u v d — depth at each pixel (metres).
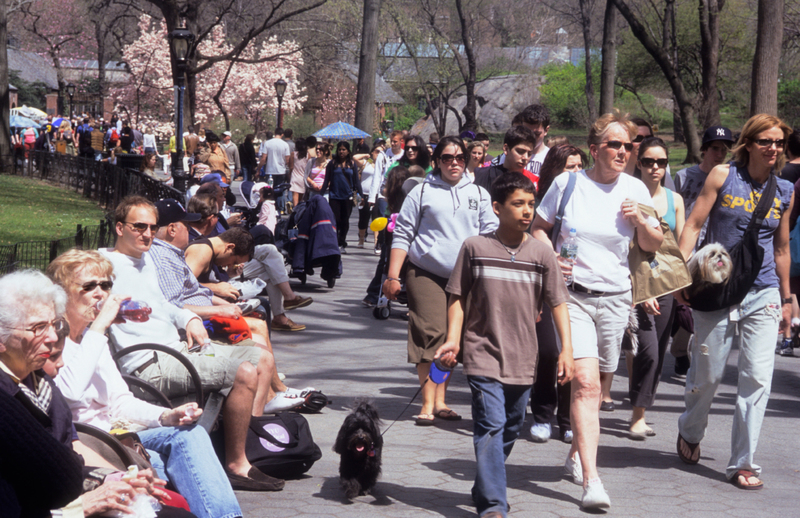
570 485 4.71
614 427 6.00
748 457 4.71
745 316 4.79
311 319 9.94
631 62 53.25
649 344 5.58
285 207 19.14
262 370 4.93
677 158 49.72
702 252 4.73
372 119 26.75
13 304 2.87
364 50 26.48
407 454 5.26
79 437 3.59
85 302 3.95
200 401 4.27
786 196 4.89
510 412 4.24
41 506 2.61
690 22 46.22
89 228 11.08
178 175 16.53
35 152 26.05
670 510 4.29
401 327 9.65
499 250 4.17
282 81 32.97
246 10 40.47
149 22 58.84
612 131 4.58
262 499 4.33
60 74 65.12
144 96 59.12
